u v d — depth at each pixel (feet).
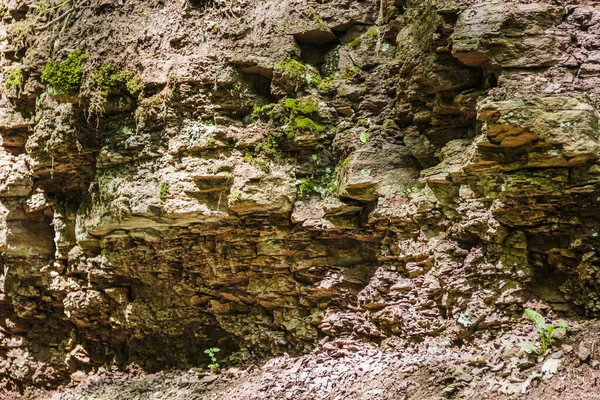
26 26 22.11
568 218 14.39
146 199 17.60
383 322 16.84
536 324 14.42
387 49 17.57
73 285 22.12
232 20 18.06
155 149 17.95
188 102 17.63
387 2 17.43
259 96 18.02
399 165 16.93
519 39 14.44
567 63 14.35
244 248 18.47
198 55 17.85
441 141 16.47
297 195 17.62
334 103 17.69
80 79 18.90
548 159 13.70
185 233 18.92
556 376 13.04
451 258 15.83
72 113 19.65
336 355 17.26
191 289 19.89
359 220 17.37
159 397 18.24
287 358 18.22
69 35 19.53
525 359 13.61
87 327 22.61
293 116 17.38
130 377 21.49
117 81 18.45
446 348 15.52
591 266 14.12
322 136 17.53
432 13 15.55
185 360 20.85
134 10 18.98
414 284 16.49
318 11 17.93
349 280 17.56
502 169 14.44
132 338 21.79
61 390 23.18
